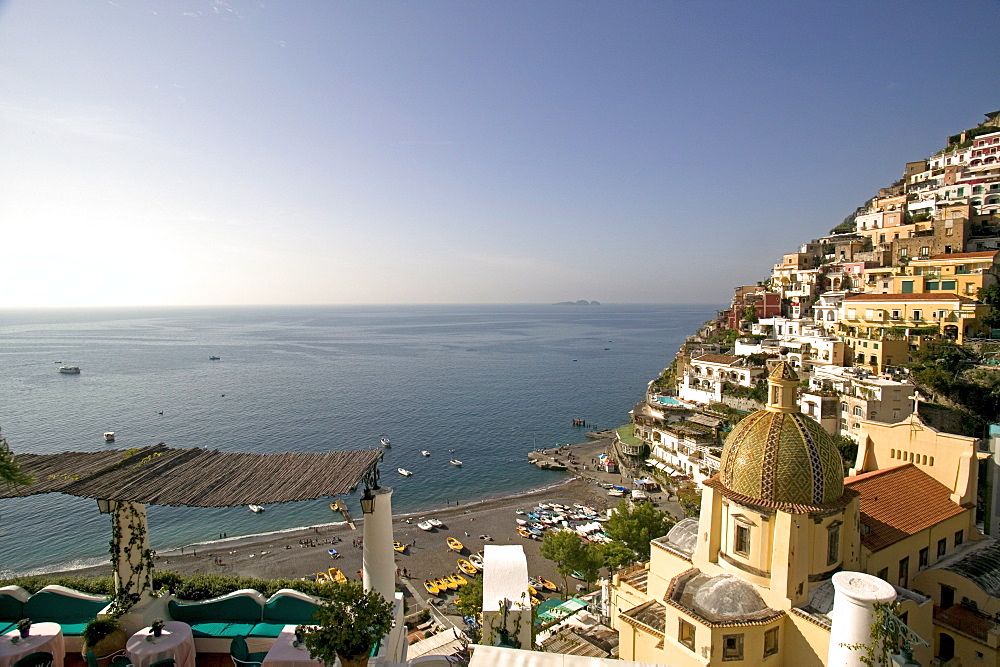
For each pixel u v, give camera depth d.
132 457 21.36
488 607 21.80
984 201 102.38
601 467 106.25
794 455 24.25
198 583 24.97
